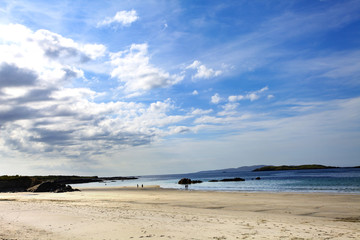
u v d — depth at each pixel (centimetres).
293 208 1997
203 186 6662
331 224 1268
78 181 16400
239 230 1098
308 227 1163
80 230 1183
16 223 1452
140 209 2016
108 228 1198
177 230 1114
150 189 5697
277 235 991
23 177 7919
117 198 3369
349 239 918
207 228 1152
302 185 5241
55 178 16212
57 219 1516
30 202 2912
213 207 2200
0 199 3647
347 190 3772
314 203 2234
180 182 8669
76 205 2411
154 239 959
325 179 7181
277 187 5000
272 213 1777
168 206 2295
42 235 1110
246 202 2472
